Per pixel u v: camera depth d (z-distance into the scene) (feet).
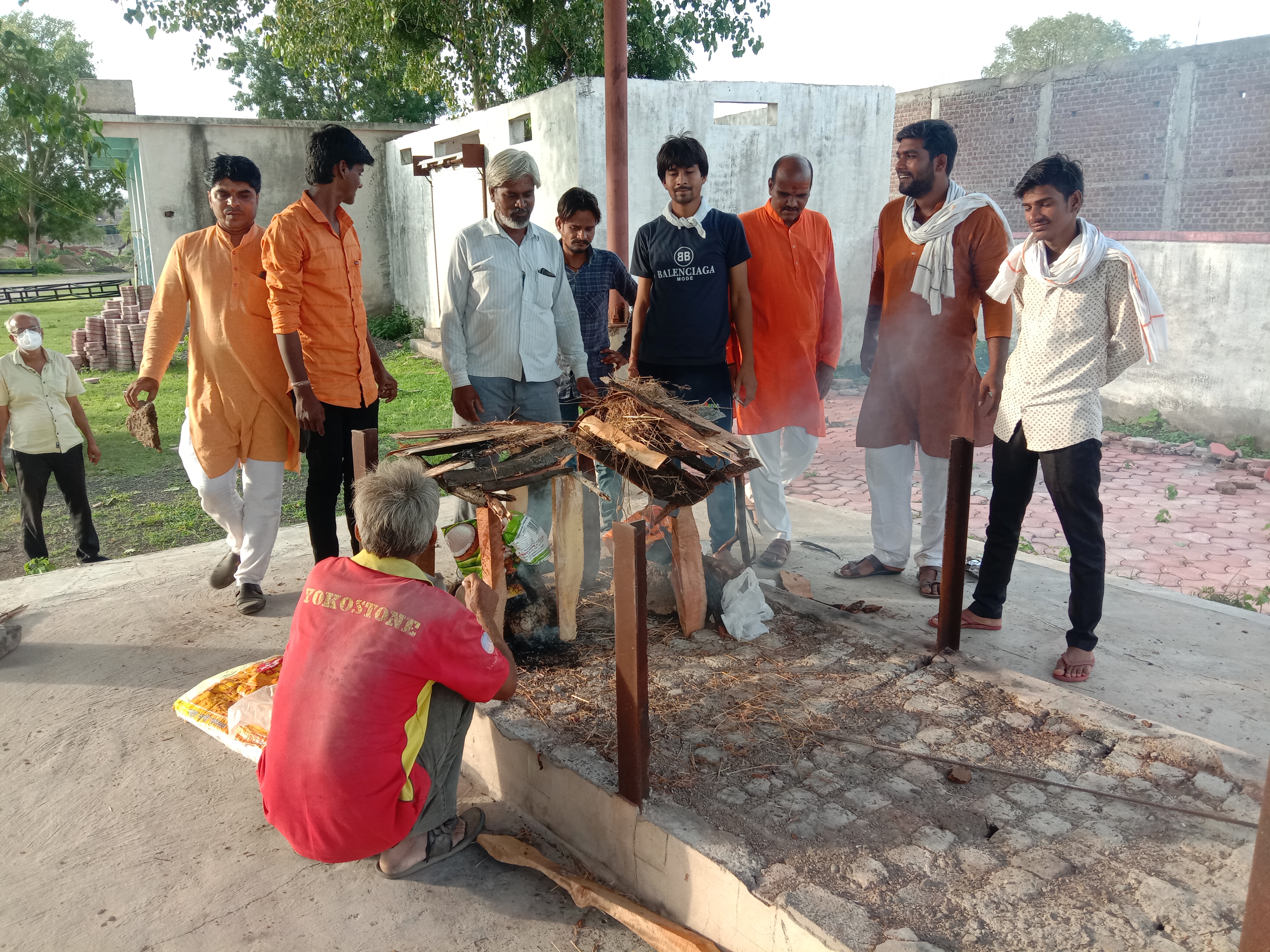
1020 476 11.64
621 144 16.93
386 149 55.06
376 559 7.97
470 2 48.37
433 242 50.60
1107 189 51.85
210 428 13.44
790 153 37.99
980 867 7.36
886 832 7.80
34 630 13.39
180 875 8.36
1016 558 15.61
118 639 13.08
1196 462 25.88
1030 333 11.03
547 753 8.84
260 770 8.15
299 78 84.84
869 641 11.49
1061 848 7.61
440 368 43.14
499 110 40.60
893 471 14.03
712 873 7.31
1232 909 6.86
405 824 7.89
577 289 15.01
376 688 7.51
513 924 7.77
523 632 11.16
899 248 13.35
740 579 11.92
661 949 7.25
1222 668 11.53
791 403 14.32
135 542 20.39
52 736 10.61
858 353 41.37
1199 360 28.14
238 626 13.50
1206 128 47.06
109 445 29.91
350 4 48.47
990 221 12.51
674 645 11.47
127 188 51.72
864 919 6.65
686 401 14.05
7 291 90.53
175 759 10.18
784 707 9.92
